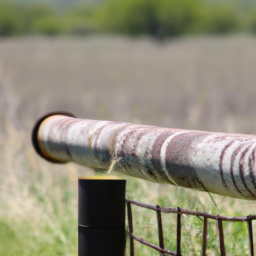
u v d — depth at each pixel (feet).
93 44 326.44
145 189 22.11
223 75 206.28
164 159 14.12
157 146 14.48
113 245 15.62
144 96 127.75
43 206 28.07
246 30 570.05
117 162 16.02
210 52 276.82
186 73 214.90
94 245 15.60
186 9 522.47
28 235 25.55
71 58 264.93
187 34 526.98
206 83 183.21
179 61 252.01
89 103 110.32
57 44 320.09
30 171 31.14
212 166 12.76
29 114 66.03
